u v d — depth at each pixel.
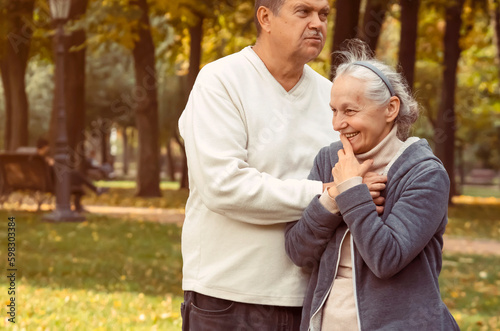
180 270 7.73
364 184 2.18
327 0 2.53
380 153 2.28
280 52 2.51
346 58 2.48
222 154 2.42
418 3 12.83
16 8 16.17
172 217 13.74
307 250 2.33
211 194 2.42
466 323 5.82
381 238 2.11
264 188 2.37
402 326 2.13
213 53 19.27
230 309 2.52
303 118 2.60
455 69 20.03
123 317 5.45
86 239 9.65
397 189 2.21
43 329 4.95
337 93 2.28
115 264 7.81
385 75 2.28
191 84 18.05
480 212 18.47
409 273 2.18
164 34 19.62
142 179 19.70
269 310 2.51
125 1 14.09
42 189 12.50
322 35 2.51
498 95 25.17
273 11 2.50
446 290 7.28
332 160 2.42
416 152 2.25
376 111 2.25
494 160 51.69
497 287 7.53
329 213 2.24
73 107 17.12
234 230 2.48
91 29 14.05
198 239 2.57
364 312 2.18
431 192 2.17
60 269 7.37
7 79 22.64
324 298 2.28
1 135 38.47
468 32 20.27
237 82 2.51
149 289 6.67
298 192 2.35
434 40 20.73
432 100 28.17
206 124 2.47
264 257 2.46
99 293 6.32
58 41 12.38
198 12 13.30
